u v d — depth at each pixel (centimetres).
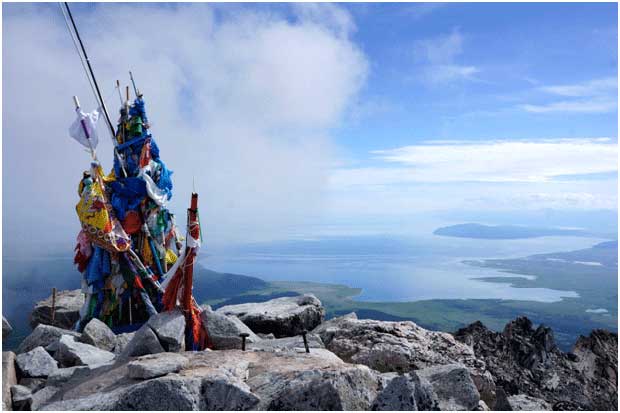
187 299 930
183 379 598
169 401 575
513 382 973
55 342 939
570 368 1069
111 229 1113
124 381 675
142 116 1184
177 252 1223
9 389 721
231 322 966
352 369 627
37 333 1001
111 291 1145
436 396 601
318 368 649
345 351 954
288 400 582
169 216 1209
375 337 976
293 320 1266
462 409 632
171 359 713
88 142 1116
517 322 1185
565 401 928
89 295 1154
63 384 762
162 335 851
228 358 746
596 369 1071
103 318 1145
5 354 800
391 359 895
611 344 1134
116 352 960
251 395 589
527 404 874
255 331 1253
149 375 651
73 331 1082
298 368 689
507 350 1097
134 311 1155
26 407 696
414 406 567
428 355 911
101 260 1138
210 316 966
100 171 1139
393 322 1062
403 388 577
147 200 1171
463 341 1120
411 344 945
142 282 1156
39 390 756
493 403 842
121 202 1150
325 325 1238
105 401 607
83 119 1112
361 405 600
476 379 851
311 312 1319
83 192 1117
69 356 880
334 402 571
